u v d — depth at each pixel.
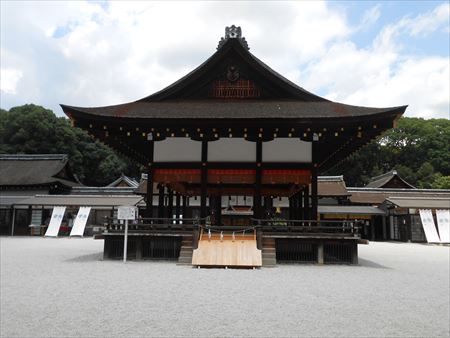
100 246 23.61
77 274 11.23
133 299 7.89
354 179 68.12
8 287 9.17
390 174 51.19
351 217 42.31
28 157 45.03
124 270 12.09
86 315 6.62
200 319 6.42
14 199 40.41
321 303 7.79
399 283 10.59
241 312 6.92
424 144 70.38
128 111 16.03
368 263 15.78
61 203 38.03
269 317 6.62
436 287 10.11
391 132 70.94
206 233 15.02
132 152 19.33
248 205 37.91
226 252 13.49
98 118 14.89
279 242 14.82
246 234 15.15
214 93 17.52
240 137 16.06
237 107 16.47
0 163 44.41
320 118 14.41
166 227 14.91
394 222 40.72
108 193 43.97
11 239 31.48
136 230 14.80
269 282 10.17
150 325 6.05
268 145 16.02
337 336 5.66
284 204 39.72
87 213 37.00
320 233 14.63
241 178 15.86
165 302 7.63
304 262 14.86
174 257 15.13
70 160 57.03
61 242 27.80
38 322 6.17
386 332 5.93
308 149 15.92
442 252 23.56
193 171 16.03
